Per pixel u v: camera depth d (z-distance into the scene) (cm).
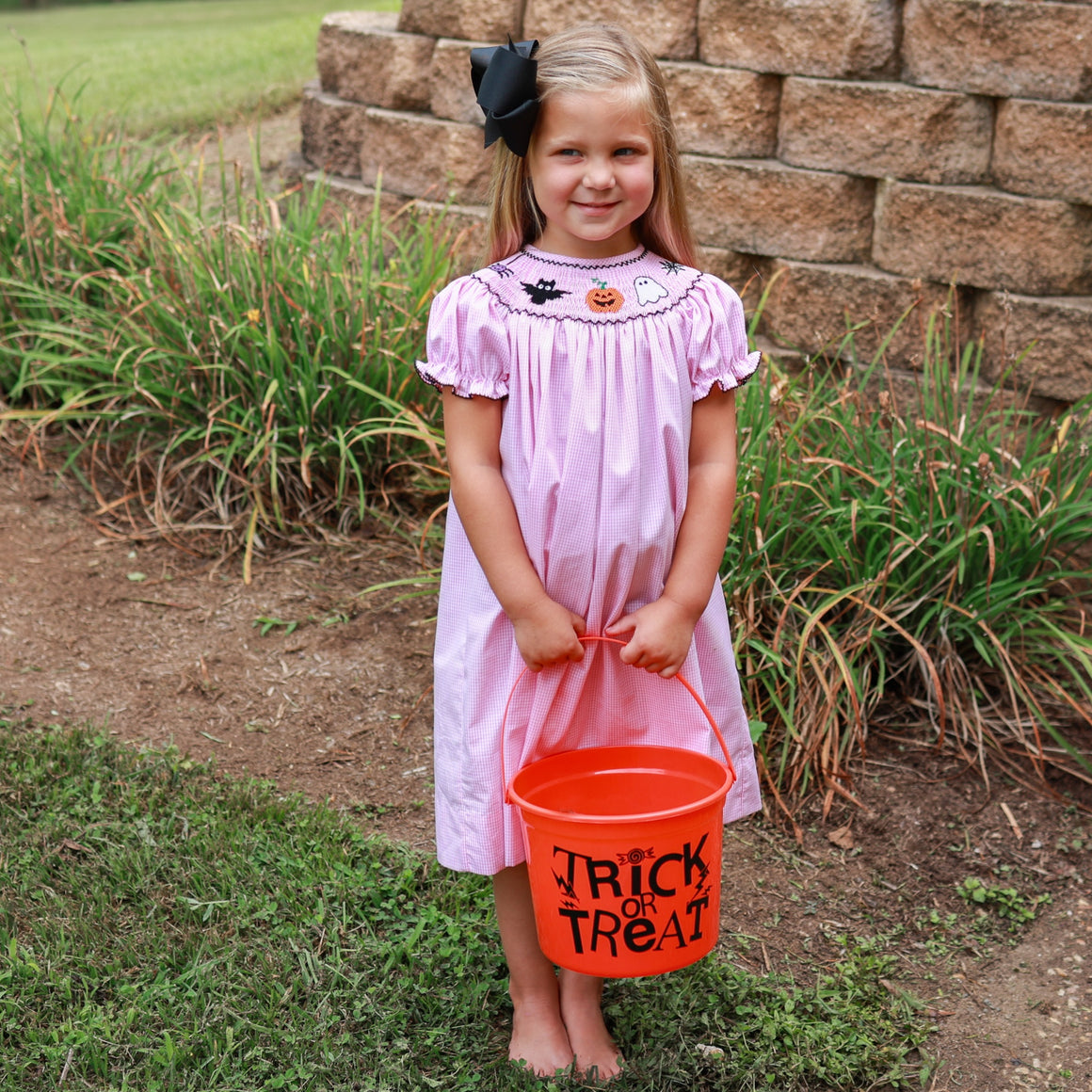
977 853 301
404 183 561
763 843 306
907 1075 237
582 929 203
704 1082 230
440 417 434
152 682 358
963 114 430
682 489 212
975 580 351
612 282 208
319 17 1347
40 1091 220
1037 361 426
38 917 262
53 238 499
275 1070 228
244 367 440
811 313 464
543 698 215
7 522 428
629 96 199
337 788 320
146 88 909
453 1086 225
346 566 417
